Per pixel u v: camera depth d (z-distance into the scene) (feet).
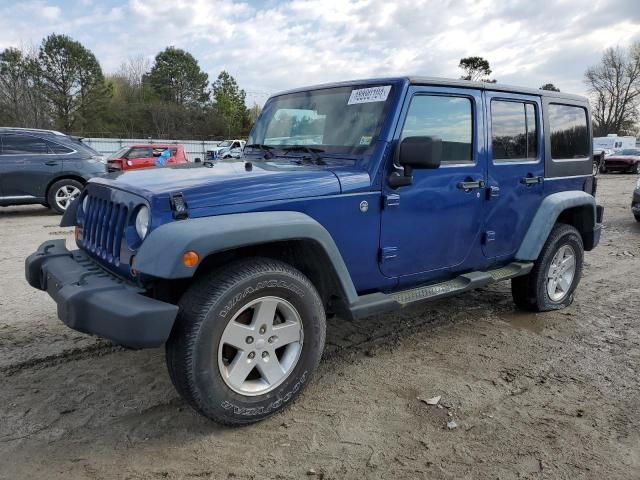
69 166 32.55
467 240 12.60
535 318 15.16
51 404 9.82
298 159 11.58
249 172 9.87
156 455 8.34
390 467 8.14
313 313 9.50
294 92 13.05
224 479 7.81
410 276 11.58
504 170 13.16
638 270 21.27
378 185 10.43
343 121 11.27
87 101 167.22
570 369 11.76
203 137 177.88
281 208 9.22
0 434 8.82
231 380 8.72
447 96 11.64
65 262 10.18
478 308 15.99
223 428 9.12
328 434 9.00
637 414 9.82
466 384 10.93
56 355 11.91
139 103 181.98
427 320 14.83
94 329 8.08
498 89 12.91
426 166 9.94
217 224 8.21
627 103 205.98
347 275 9.87
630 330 14.29
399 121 10.59
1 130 31.09
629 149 93.35
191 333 8.19
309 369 9.64
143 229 8.47
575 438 8.99
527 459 8.39
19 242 24.30
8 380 10.73
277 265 9.07
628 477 7.98
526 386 10.91
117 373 11.10
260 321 8.94
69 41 161.38
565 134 15.38
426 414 9.71
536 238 14.21
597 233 16.70
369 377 11.19
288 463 8.20
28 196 31.71
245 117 199.00
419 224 11.34
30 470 7.91
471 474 8.00
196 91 204.54
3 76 140.56
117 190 9.46
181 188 8.54
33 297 16.03
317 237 9.20
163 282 8.82
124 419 9.36
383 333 13.76
